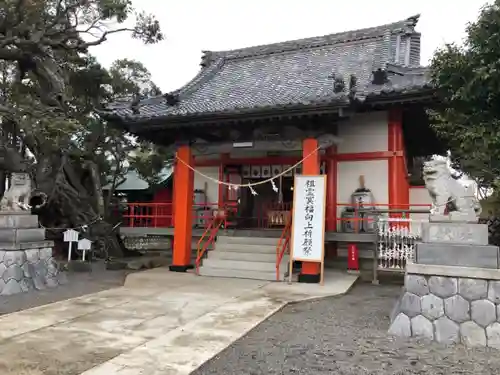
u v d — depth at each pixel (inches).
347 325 245.1
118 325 238.5
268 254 433.4
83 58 635.5
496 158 262.5
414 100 409.1
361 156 489.1
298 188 395.2
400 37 574.2
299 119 393.4
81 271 462.6
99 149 692.1
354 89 348.5
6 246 329.7
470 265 219.5
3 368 172.1
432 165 236.8
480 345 207.5
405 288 229.9
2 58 528.1
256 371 173.5
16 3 453.1
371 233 421.7
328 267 482.3
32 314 262.4
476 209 232.4
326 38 619.5
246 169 571.8
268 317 263.4
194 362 181.2
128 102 488.1
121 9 498.3
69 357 185.6
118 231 626.2
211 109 441.1
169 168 951.6
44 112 435.8
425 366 179.9
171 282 384.8
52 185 575.8
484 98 270.8
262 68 611.5
